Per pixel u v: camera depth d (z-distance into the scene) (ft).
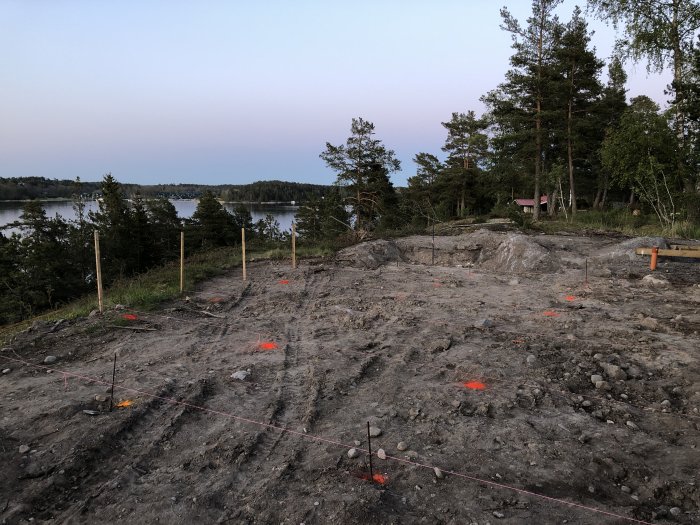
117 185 133.80
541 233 56.44
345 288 33.55
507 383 16.57
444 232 61.11
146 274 42.06
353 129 111.14
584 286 32.17
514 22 84.58
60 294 91.45
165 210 177.06
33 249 91.09
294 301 29.76
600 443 12.86
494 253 45.50
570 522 9.64
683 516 9.96
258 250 56.44
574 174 108.27
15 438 12.82
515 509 10.03
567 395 15.74
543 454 12.26
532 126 89.97
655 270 36.06
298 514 9.82
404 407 15.01
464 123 165.99
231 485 11.02
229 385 16.78
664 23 60.23
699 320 23.39
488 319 24.00
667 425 13.85
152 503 10.27
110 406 14.78
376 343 21.35
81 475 11.42
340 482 10.95
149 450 12.54
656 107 67.36
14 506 10.08
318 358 19.47
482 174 120.16
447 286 34.01
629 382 16.62
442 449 12.54
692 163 60.95
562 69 83.71
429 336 21.97
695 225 56.08
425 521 9.64
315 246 55.98
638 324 23.22
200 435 13.43
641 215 71.97
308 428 13.78
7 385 16.65
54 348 20.72
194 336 22.49
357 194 115.24
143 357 19.53
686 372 17.16
